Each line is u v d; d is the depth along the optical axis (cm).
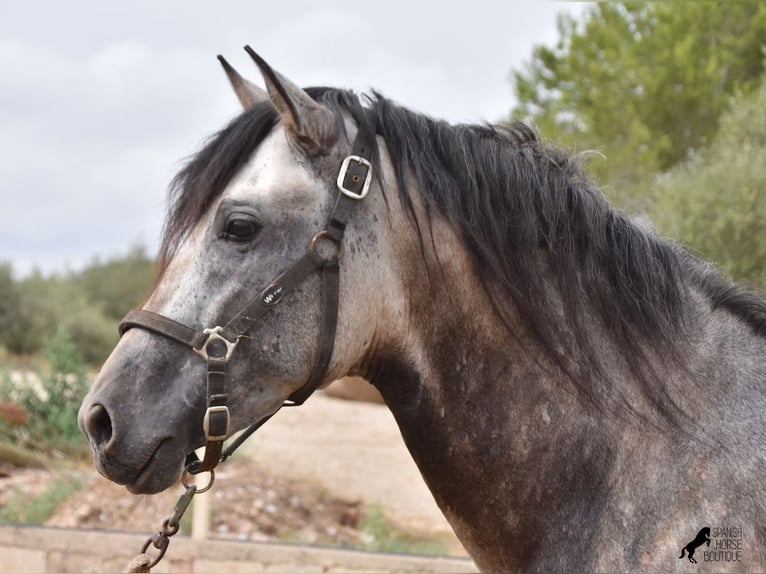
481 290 238
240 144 233
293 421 944
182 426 219
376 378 246
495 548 236
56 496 691
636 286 237
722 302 245
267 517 681
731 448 219
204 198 229
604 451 227
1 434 816
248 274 223
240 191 227
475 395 235
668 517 216
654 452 224
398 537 691
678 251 258
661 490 219
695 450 220
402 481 785
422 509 733
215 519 655
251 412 226
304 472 787
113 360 222
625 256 239
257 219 224
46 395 893
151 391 219
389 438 898
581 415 231
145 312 225
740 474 216
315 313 226
